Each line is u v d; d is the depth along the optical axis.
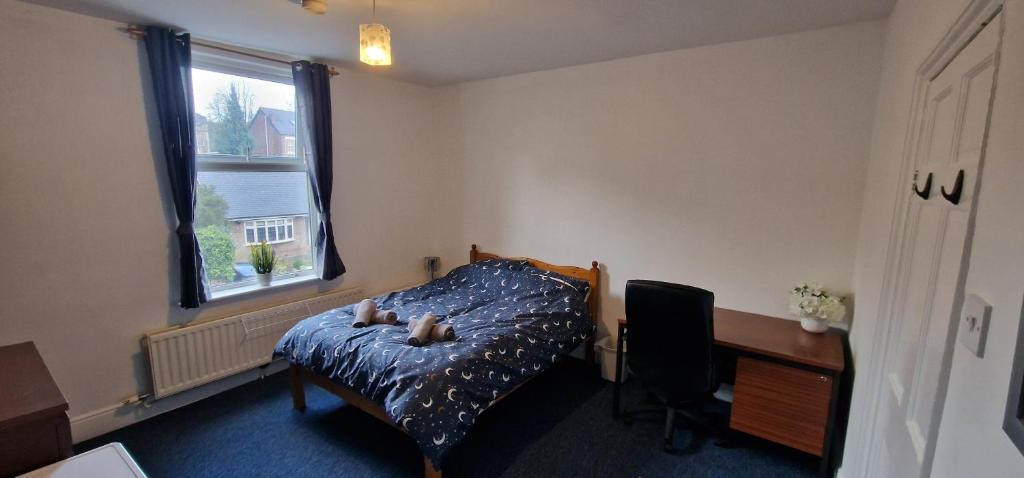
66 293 2.35
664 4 2.12
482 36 2.62
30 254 2.23
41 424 1.46
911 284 1.38
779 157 2.65
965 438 0.75
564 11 2.21
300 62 3.10
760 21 2.34
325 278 3.37
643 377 2.43
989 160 0.77
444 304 3.14
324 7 1.99
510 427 2.64
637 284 2.27
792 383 2.18
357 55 3.07
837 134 2.46
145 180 2.56
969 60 1.02
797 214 2.63
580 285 3.34
